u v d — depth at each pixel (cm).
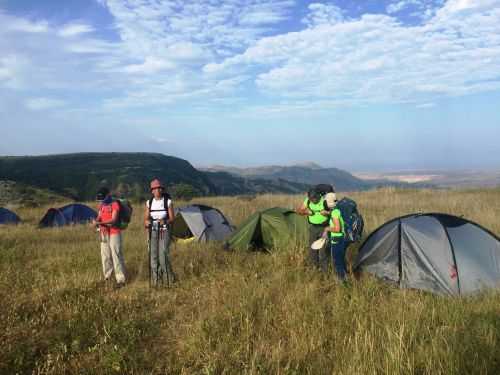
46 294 640
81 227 1508
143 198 2931
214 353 414
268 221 967
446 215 704
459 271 618
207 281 707
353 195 2380
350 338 427
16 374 389
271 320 515
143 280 746
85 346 457
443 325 467
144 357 430
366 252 728
